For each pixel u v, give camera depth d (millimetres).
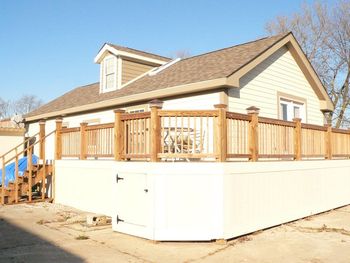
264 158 9414
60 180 12297
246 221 8070
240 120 8250
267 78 12562
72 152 11805
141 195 7820
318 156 11227
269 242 7543
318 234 8289
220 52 14148
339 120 29719
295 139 10109
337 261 6320
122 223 8203
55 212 10812
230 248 7090
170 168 7477
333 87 30125
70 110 16469
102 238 7820
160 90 11898
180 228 7434
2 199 12180
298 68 14234
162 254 6688
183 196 7461
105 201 10211
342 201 12281
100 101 14633
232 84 10406
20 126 20000
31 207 11703
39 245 7246
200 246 7234
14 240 7637
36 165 13141
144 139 7930
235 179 7828
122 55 16391
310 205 10492
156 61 17531
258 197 8461
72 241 7559
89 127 10812
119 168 8336
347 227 8992
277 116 12883
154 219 7484
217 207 7457
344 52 29594
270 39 13000
